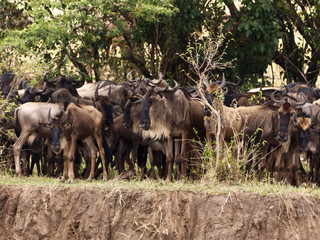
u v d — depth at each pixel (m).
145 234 37.56
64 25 67.19
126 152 54.47
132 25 73.00
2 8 76.19
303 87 58.38
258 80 78.06
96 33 71.44
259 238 36.59
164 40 76.25
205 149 45.16
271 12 72.75
